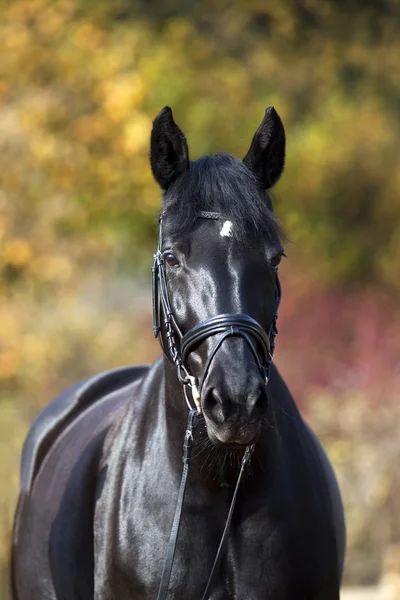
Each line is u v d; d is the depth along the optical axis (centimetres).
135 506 443
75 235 1424
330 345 1773
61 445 567
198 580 421
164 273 432
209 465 420
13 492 1231
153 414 463
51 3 1284
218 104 1714
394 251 2034
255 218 407
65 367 1515
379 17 2162
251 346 388
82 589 480
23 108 1226
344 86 2127
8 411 1295
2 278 1273
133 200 1318
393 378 1461
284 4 2078
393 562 1091
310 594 431
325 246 2052
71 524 493
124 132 1212
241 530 424
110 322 1741
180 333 409
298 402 1547
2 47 1238
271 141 451
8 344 1251
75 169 1232
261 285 405
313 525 440
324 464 498
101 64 1248
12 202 1266
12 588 605
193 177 418
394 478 1253
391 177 2044
